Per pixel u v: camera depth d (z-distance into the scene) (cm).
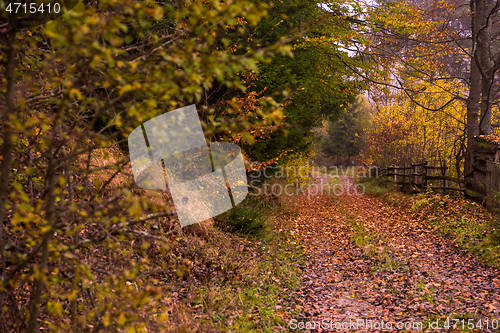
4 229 266
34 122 211
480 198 977
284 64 941
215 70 188
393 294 509
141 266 249
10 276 223
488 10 1176
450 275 566
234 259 603
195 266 527
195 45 206
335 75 1269
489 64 1154
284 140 1034
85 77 202
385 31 1151
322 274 630
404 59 1249
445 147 1834
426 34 1247
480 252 633
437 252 696
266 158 1003
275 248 735
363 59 1251
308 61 1137
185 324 370
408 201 1260
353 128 4241
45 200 248
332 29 1011
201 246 587
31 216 199
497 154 916
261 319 436
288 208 1304
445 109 1753
